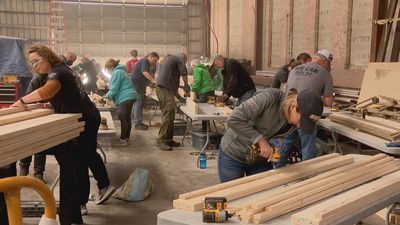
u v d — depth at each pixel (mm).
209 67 7273
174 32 14727
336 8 6277
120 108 5898
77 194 3049
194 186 4180
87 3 14055
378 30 5012
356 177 1890
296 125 2043
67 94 2893
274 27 8625
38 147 2199
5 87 5312
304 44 7301
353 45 5953
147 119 8531
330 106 4195
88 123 3135
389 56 4859
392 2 4816
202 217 1430
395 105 3809
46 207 1391
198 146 5773
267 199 1548
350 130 3492
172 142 5906
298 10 7543
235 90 5492
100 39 14344
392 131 3066
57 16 13602
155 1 14242
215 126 6461
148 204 3646
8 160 1941
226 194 1622
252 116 2127
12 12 13719
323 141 4320
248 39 9844
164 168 4852
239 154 2355
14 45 6273
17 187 1284
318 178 1842
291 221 1413
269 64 8891
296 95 2008
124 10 14328
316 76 3744
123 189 3756
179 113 7793
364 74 4945
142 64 7020
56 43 13477
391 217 2389
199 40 14758
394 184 1815
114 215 3373
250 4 9656
